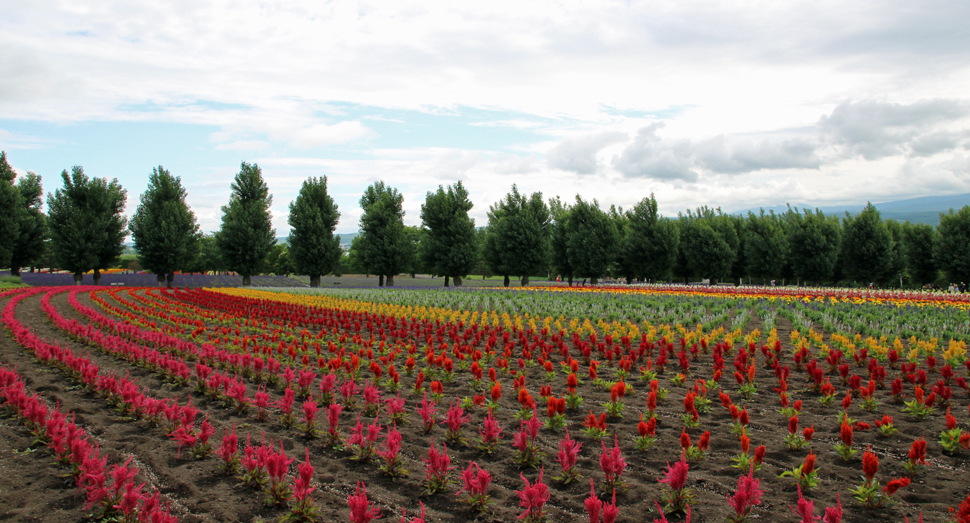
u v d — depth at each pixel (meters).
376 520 4.61
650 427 5.98
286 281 65.81
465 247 57.31
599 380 9.19
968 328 14.14
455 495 5.16
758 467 5.19
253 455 5.81
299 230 58.34
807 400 8.19
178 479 5.48
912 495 4.89
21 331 13.07
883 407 7.69
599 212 55.50
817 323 17.62
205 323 18.72
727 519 4.44
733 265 59.84
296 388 9.24
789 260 55.31
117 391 7.91
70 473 5.55
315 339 14.62
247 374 10.23
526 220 56.78
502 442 6.59
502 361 10.11
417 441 6.69
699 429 6.85
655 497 4.97
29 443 6.45
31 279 53.53
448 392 9.16
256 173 62.00
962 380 7.83
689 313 19.42
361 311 21.59
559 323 15.95
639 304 22.53
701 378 9.72
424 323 17.66
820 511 4.60
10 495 5.07
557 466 5.81
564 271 58.97
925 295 28.78
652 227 54.41
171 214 56.84
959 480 5.23
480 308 23.81
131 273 70.62
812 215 54.97
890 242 49.97
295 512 4.57
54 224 52.97
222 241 57.62
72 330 14.52
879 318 16.52
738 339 13.70
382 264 57.28
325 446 6.50
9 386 8.02
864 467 4.68
